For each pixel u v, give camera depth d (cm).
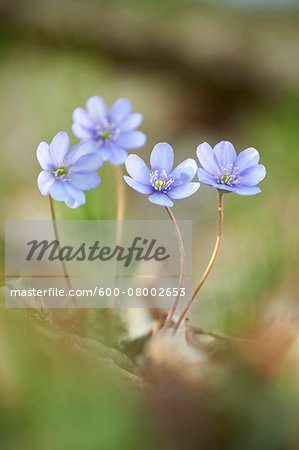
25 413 34
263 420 34
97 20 111
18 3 111
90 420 34
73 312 39
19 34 105
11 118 73
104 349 37
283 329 38
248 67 107
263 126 87
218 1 144
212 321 41
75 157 40
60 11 111
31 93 75
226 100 100
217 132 91
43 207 55
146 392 35
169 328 40
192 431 34
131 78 102
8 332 35
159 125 91
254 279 44
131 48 105
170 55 108
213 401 35
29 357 35
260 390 35
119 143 44
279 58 108
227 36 116
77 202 39
